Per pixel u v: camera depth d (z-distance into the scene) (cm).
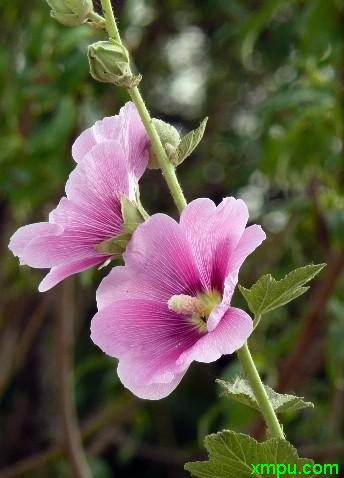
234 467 54
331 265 115
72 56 113
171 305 54
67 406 123
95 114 123
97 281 162
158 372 53
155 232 54
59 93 114
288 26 163
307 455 133
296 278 54
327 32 119
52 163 119
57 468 164
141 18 168
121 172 55
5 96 123
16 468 122
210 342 52
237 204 54
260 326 140
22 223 145
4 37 135
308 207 119
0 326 157
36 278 147
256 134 171
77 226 56
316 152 120
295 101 114
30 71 116
